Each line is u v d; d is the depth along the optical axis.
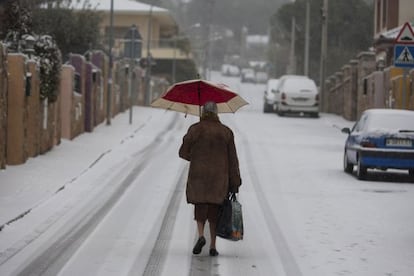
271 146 37.97
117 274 13.12
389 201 21.48
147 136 41.62
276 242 16.06
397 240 16.31
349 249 15.41
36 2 50.19
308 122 57.31
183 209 19.73
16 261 13.90
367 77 54.62
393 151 25.41
